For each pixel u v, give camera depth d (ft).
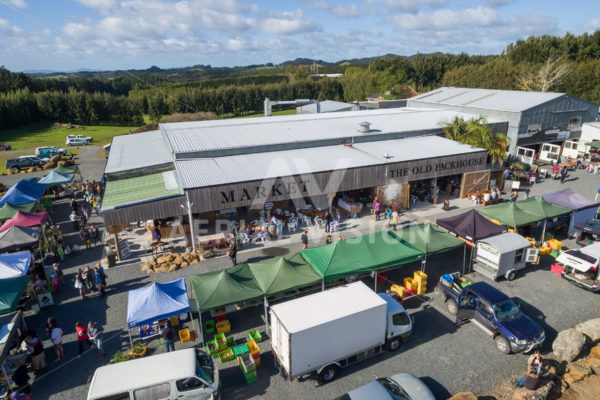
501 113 141.18
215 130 122.83
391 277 68.90
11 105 281.13
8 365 46.78
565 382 44.60
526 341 47.70
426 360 48.24
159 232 82.94
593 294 62.44
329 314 44.14
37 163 163.32
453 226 73.77
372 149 108.27
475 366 47.09
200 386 39.83
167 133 118.73
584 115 149.59
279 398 42.70
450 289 58.49
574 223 82.84
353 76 397.19
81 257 79.56
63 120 314.96
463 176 107.14
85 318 58.59
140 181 90.63
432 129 125.18
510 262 65.82
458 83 305.32
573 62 245.86
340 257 60.29
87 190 116.98
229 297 51.93
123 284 68.08
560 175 125.90
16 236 73.41
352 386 44.21
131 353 48.83
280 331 43.24
